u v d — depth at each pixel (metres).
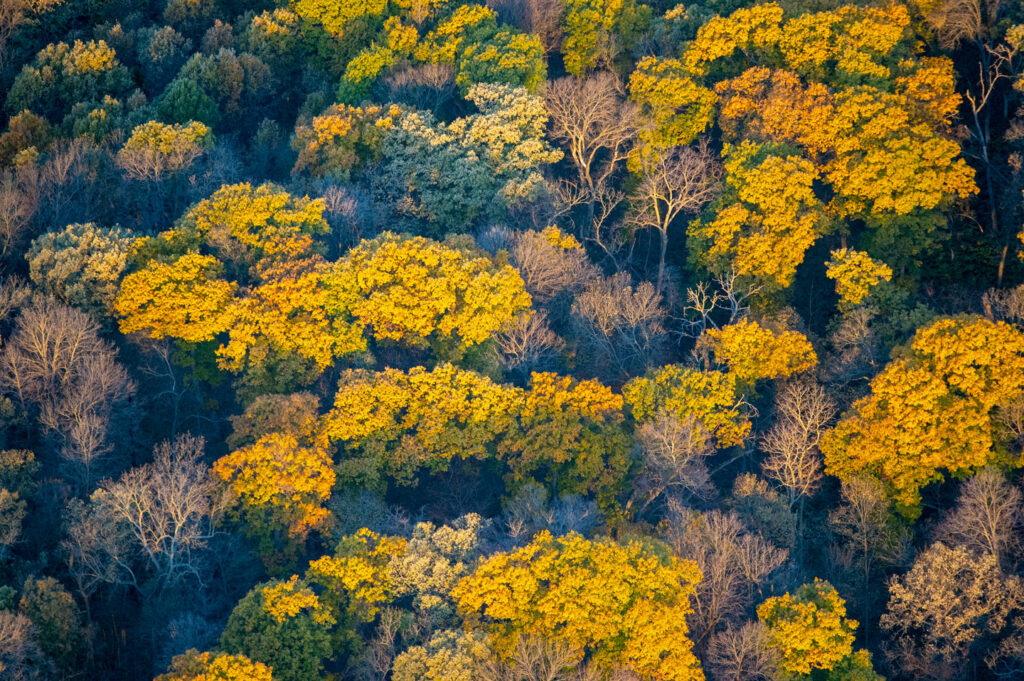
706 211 83.44
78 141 85.31
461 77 92.69
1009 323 70.81
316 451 65.06
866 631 62.53
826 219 78.81
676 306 82.75
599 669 56.66
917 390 64.50
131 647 61.44
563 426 67.81
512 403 69.56
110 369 68.44
